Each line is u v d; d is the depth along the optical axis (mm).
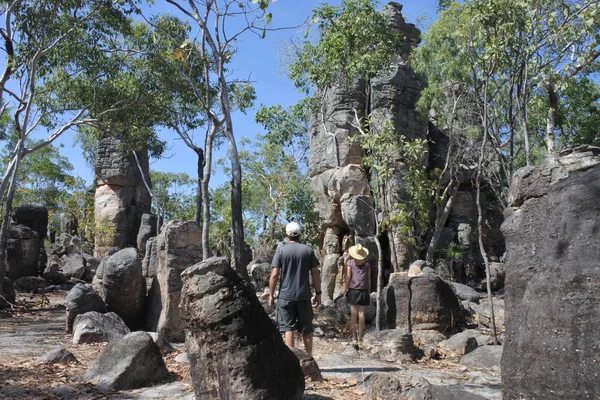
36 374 7059
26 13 19047
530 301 4152
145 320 11500
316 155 26406
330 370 7711
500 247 27344
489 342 10258
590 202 3928
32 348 9555
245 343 4793
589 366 3594
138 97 22781
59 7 19797
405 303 12016
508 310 4602
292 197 26344
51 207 55031
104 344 9773
